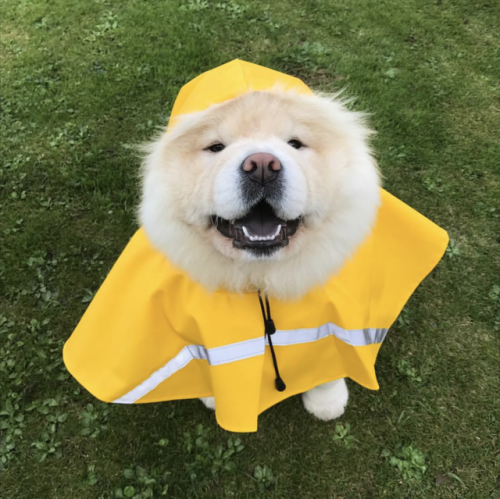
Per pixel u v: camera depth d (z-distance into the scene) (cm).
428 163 344
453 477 220
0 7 488
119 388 183
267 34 447
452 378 250
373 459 228
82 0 493
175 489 221
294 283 158
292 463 227
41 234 312
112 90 396
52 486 223
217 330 164
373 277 188
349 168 147
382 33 450
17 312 278
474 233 307
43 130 371
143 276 178
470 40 446
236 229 136
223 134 141
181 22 460
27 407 242
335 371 193
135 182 337
